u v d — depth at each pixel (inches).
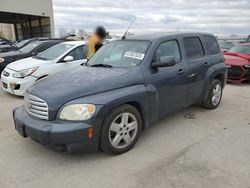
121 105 143.9
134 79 152.5
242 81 367.2
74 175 128.5
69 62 297.0
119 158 144.4
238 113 224.2
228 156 145.9
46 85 145.9
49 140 128.6
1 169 133.7
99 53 197.6
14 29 1678.2
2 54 380.2
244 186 118.3
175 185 119.6
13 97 281.3
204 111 228.1
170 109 180.2
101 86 140.0
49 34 1331.2
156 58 168.9
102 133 136.7
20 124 141.4
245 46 405.7
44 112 134.1
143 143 163.0
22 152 151.4
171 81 173.9
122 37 195.5
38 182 122.9
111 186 119.5
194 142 164.6
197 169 132.5
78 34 636.7
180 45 191.2
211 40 231.0
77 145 129.6
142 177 126.2
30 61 294.8
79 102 130.8
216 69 220.1
